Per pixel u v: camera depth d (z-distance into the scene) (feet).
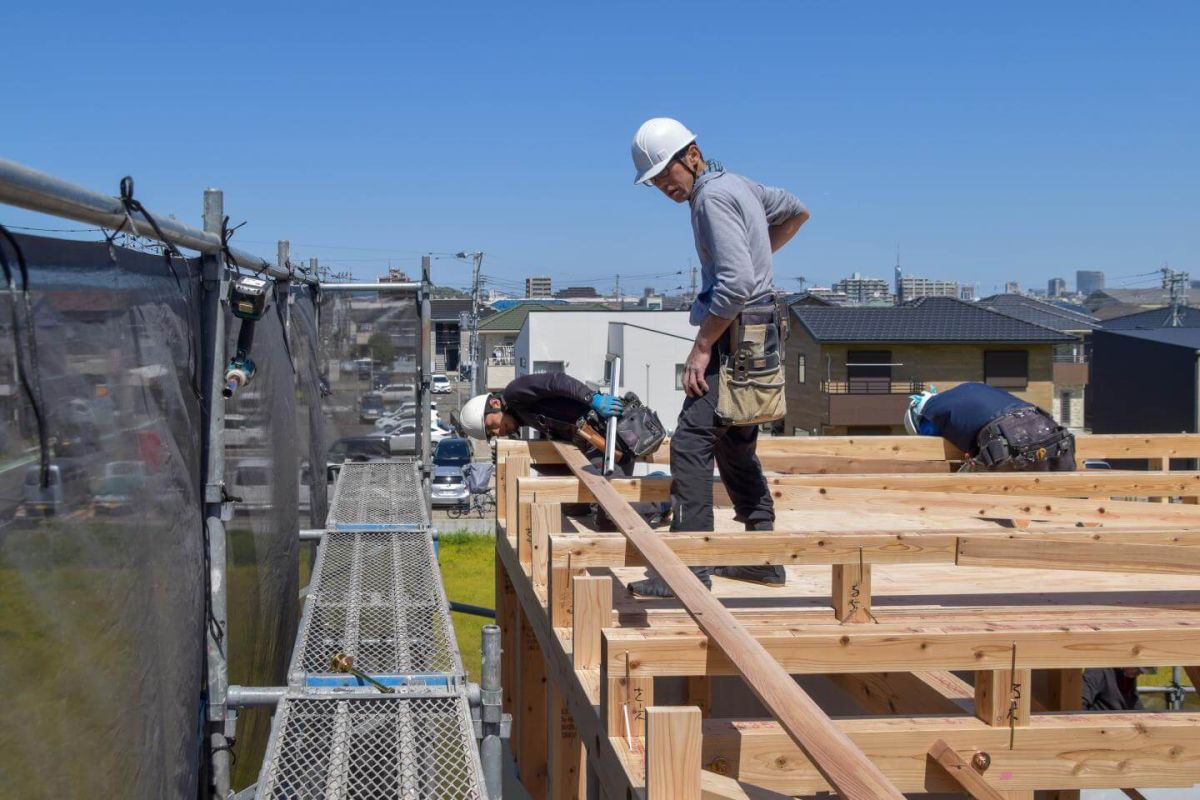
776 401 13.65
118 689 8.33
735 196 13.25
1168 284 158.71
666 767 8.91
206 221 11.98
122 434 8.70
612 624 12.56
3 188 6.63
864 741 11.07
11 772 6.55
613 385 17.21
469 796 9.37
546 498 17.46
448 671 11.86
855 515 19.99
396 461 25.72
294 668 11.65
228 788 12.29
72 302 7.76
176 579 10.23
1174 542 12.78
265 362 15.90
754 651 8.73
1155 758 11.30
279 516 17.13
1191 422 92.12
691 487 13.87
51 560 7.20
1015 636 11.20
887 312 114.42
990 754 11.15
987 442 18.39
